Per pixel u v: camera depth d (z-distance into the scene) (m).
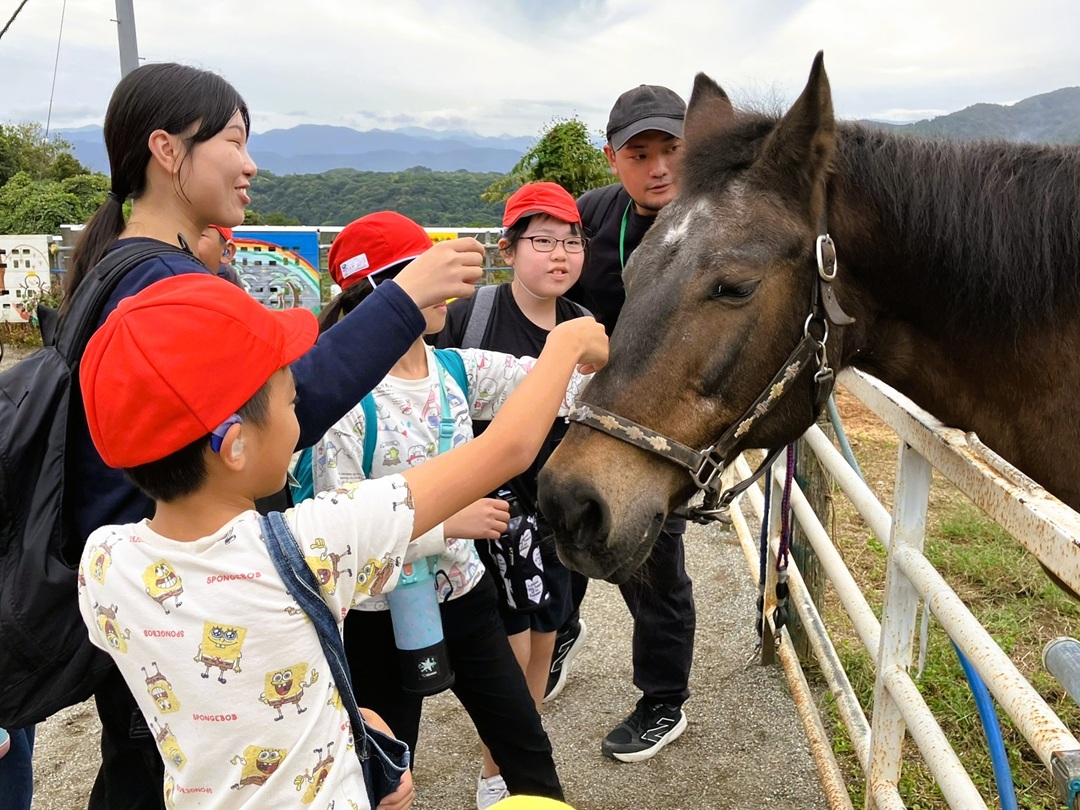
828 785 2.35
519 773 2.13
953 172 1.79
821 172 1.71
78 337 1.43
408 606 1.77
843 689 2.60
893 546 1.94
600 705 3.29
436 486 1.18
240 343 1.04
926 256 1.80
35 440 1.40
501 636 2.08
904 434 1.86
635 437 1.69
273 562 1.05
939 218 1.77
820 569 3.43
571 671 3.56
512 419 1.28
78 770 2.96
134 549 1.08
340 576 1.09
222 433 1.03
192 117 1.60
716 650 3.65
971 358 1.88
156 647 1.04
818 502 3.39
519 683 2.09
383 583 1.14
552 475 1.70
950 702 3.03
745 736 3.04
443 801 2.79
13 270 11.48
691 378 1.70
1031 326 1.79
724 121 1.96
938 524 4.74
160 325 1.01
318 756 1.07
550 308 2.58
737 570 4.45
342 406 1.45
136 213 1.67
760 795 2.73
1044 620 3.66
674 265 1.73
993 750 1.59
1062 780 0.94
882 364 1.98
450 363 2.14
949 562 4.17
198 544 1.05
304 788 1.06
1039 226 1.73
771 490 3.45
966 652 1.54
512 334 2.53
